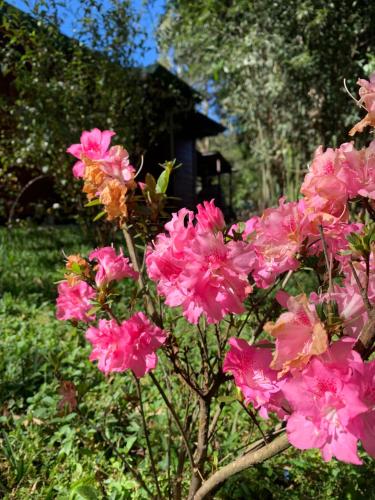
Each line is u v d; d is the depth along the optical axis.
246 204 16.17
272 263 1.16
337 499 1.90
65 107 6.67
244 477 2.00
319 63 6.48
